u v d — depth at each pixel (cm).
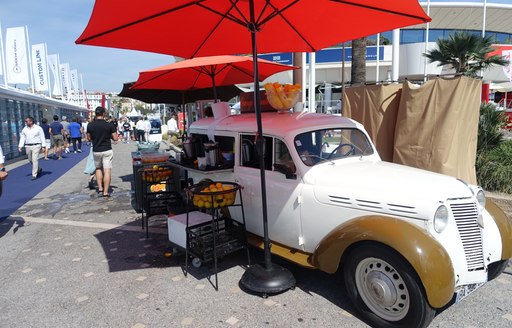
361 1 354
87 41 371
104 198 807
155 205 569
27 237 567
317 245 348
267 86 446
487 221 339
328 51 2672
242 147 433
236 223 443
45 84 2541
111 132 809
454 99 529
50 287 398
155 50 462
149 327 317
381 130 623
